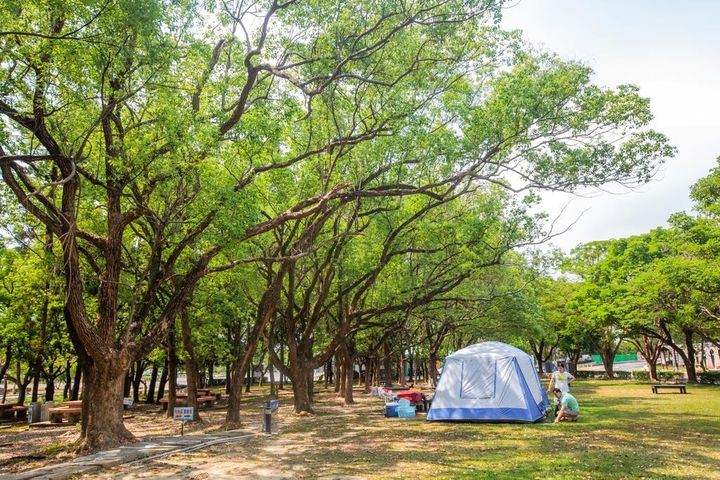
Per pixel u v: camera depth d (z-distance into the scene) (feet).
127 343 44.88
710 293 83.20
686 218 91.66
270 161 55.52
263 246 70.18
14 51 34.73
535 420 55.31
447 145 52.60
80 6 32.37
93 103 42.73
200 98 47.39
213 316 78.38
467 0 43.98
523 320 95.91
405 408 65.00
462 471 31.07
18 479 31.01
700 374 125.90
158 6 35.76
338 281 77.61
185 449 42.27
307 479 29.91
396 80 48.60
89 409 46.39
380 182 63.62
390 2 46.88
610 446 38.83
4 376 105.81
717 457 33.94
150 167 40.96
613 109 48.57
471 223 63.21
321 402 95.86
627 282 120.57
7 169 38.22
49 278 52.49
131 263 57.77
